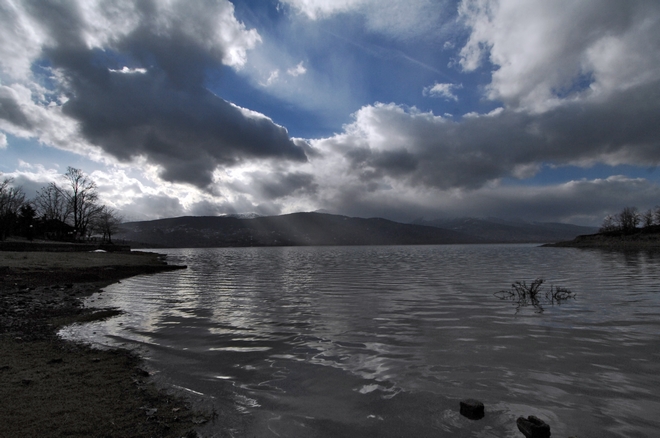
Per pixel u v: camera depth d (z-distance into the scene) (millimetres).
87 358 7070
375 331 9109
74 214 72062
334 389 5492
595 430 4160
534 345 7617
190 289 18609
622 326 9172
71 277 22344
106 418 4551
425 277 23922
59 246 44406
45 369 6391
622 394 5133
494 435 4094
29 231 58219
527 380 5711
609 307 11773
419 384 5633
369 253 88500
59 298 15164
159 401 5098
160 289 18688
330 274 27734
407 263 42125
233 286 20016
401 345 7812
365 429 4293
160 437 4125
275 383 5762
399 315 11070
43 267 23922
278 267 38281
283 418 4590
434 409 4770
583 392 5219
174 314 11641
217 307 12938
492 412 4645
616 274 22766
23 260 26656
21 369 6371
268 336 8727
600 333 8508
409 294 15758
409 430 4242
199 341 8320
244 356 7172
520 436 4055
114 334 9039
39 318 11047
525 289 15398
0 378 5898
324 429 4301
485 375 5957
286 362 6785
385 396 5211
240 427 4367
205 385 5703
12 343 8195
